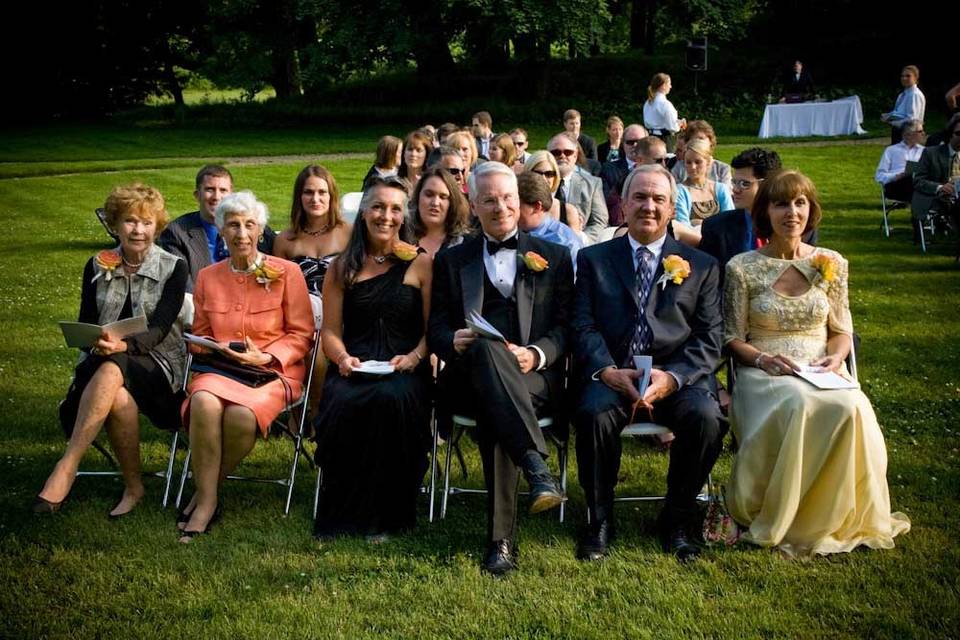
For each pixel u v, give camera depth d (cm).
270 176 1711
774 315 429
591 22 2583
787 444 383
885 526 390
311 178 546
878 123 2284
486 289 444
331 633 330
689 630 329
